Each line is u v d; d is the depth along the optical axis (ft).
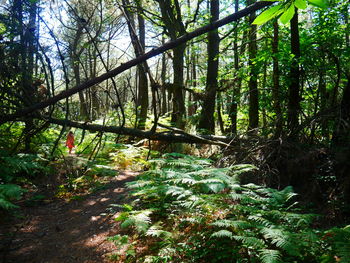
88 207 19.53
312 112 28.07
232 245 12.56
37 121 19.16
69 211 18.99
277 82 27.20
